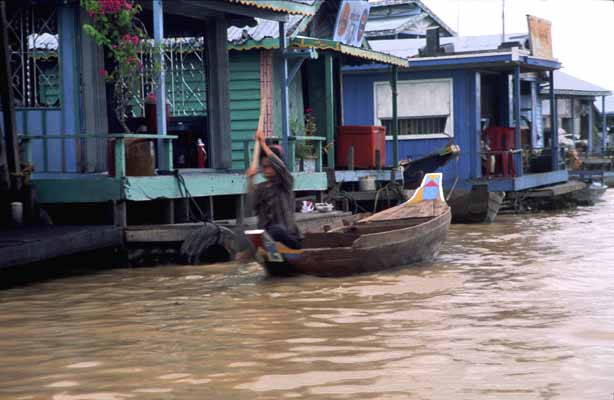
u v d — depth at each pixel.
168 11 17.05
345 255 12.75
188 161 19.75
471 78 28.39
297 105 23.81
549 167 31.72
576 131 48.31
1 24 14.29
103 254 14.45
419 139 28.92
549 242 17.97
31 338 8.84
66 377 7.27
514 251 16.38
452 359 7.75
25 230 13.34
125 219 14.32
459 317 9.67
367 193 22.17
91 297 11.34
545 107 43.91
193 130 19.38
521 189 27.72
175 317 9.85
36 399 6.66
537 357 7.80
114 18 14.81
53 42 16.28
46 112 15.51
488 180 27.28
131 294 11.55
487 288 11.78
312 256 12.52
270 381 7.07
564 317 9.61
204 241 14.40
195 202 15.75
